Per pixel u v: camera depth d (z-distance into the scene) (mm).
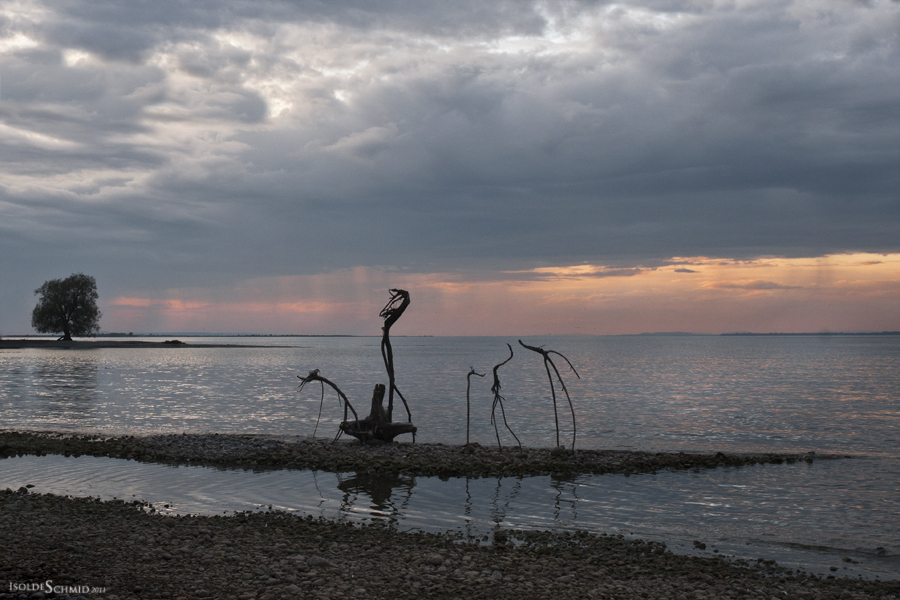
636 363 111188
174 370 82062
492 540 13844
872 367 97875
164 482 19469
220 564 11203
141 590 9680
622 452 24656
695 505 17219
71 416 36781
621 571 11742
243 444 25406
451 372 82688
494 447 26062
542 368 95250
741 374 80438
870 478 20734
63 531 12969
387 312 27016
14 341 164000
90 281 147250
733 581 11328
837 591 10961
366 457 23156
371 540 13375
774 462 23250
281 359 123500
